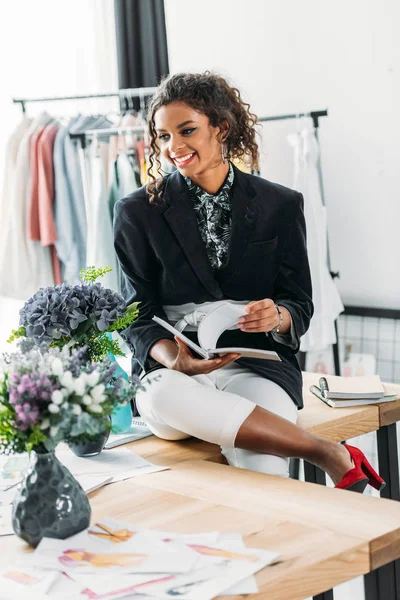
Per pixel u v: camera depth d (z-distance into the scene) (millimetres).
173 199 2160
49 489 1353
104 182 3320
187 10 3867
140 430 2162
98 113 3590
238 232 2145
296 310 2152
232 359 1943
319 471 2400
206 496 1588
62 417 1263
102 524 1422
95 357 1979
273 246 2184
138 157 3410
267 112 3857
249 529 1397
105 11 3660
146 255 2189
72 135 3297
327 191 3727
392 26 3412
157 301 2223
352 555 1298
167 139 2082
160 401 1970
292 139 3441
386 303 3572
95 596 1150
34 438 1278
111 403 1332
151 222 2164
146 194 2207
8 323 3461
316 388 2451
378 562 1337
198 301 2170
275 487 1629
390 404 2301
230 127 2129
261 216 2168
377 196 3551
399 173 3465
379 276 3582
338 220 3703
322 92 3674
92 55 3654
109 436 2102
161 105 2070
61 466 1380
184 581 1186
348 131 3615
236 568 1222
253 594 1165
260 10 3807
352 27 3537
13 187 3271
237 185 2172
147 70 3693
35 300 1939
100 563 1256
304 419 2168
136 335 2139
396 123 3449
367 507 1488
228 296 2178
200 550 1294
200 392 1942
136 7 3664
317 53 3662
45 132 3279
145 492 1634
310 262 3381
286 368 2191
